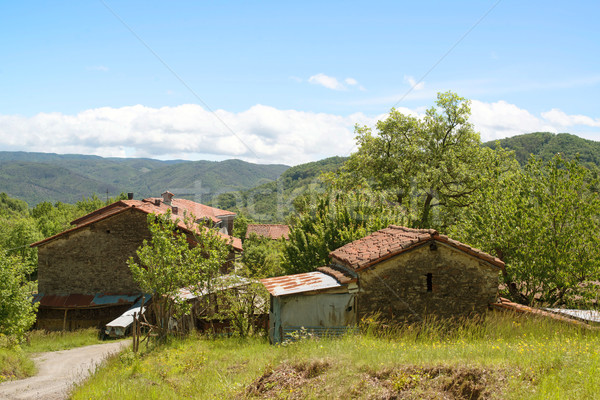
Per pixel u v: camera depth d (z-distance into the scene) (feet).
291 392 23.97
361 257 45.32
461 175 99.66
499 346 28.55
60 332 85.71
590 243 55.06
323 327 43.27
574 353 23.99
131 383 34.27
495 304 43.73
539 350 25.36
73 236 96.43
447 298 43.78
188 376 34.27
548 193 59.52
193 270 59.57
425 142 109.40
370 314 43.24
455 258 44.01
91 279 96.07
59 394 37.52
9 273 71.46
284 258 81.71
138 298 93.91
